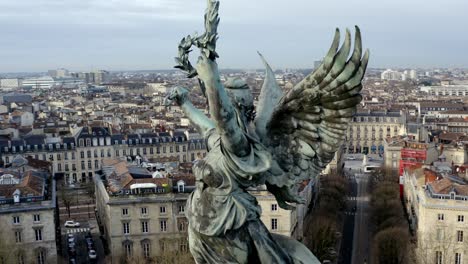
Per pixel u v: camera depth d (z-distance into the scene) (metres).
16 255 127.69
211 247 18.70
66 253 152.88
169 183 141.88
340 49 16.59
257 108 19.81
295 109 18.12
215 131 19.77
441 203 131.75
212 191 18.30
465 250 129.75
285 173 18.80
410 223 163.50
